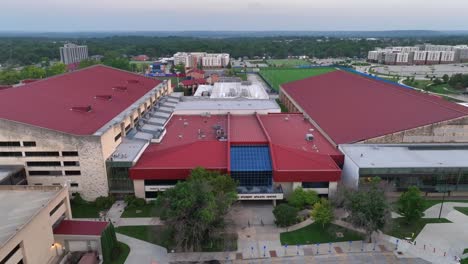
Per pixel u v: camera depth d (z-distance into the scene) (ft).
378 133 311.88
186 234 196.44
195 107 433.48
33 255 178.91
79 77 404.16
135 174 259.60
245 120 392.47
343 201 231.50
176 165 265.95
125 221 240.53
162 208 207.00
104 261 198.08
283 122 390.42
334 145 314.96
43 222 187.62
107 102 354.95
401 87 432.25
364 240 219.41
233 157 278.46
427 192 273.95
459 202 267.80
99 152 256.32
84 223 208.74
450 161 274.77
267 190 263.90
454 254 205.57
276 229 231.71
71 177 262.88
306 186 265.95
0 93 288.10
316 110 428.97
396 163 269.85
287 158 273.95
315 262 198.80
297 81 635.66
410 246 213.25
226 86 625.41
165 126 368.48
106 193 266.16
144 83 493.36
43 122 261.85
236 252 207.82
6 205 195.62
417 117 319.27
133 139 313.53
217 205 208.03
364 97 418.72
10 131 249.96
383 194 220.84
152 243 216.33
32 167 260.01
